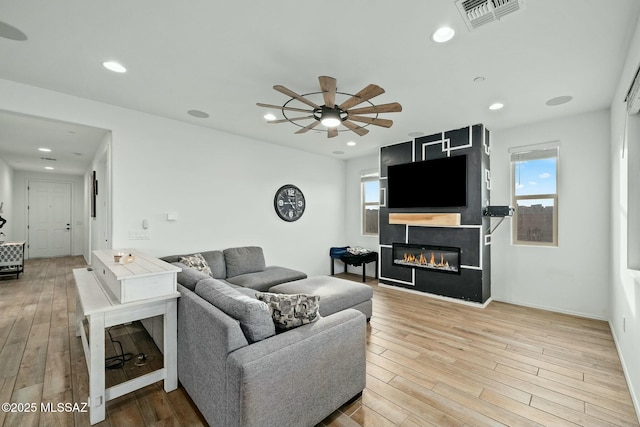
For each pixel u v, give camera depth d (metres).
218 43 2.10
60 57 2.28
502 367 2.45
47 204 8.16
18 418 1.82
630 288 2.21
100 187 4.70
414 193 4.57
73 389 2.12
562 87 2.81
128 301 1.91
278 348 1.56
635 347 2.03
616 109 2.84
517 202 4.15
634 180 2.23
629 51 2.13
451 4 1.70
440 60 2.31
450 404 1.99
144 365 2.46
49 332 3.05
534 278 3.97
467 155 4.03
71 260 7.62
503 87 2.80
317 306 1.92
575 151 3.65
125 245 3.37
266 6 1.73
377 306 4.02
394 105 2.40
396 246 4.90
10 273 5.41
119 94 2.97
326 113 2.49
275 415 1.51
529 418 1.85
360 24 1.88
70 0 1.67
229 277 4.02
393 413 1.90
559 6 1.72
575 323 3.40
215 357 1.61
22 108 2.73
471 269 4.04
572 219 3.69
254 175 4.65
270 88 2.82
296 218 5.31
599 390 2.14
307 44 2.11
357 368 2.00
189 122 3.85
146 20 1.85
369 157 5.98
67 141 4.46
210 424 1.68
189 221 3.89
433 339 2.99
